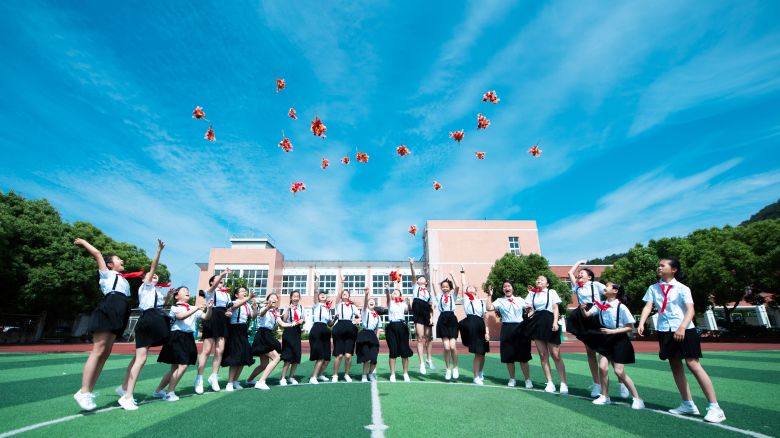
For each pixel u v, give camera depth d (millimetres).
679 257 27641
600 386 5613
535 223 41938
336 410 4684
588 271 5902
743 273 24203
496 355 14172
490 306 7707
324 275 44000
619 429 3850
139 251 36781
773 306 26141
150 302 5234
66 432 3725
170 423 4074
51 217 28172
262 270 40469
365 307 7766
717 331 27172
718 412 4172
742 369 8844
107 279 4898
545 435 3639
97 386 6797
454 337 7555
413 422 4105
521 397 5535
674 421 4188
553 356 6035
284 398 5496
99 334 4676
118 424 4027
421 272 44125
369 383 7012
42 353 15297
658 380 7324
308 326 40562
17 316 27500
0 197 26719
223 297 6512
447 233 40812
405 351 7375
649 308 4984
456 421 4148
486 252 40500
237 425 3992
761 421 4191
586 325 5582
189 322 5711
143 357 4965
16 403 5191
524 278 29734
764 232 24453
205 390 6438
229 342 6465
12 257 24609
